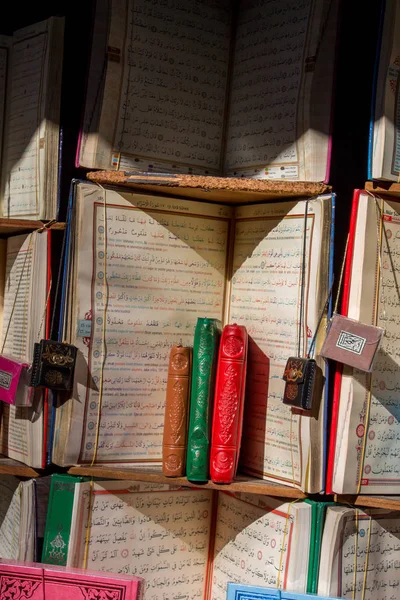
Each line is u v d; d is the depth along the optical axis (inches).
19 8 71.9
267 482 55.7
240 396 54.3
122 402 57.5
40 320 57.9
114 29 57.6
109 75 57.5
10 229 60.5
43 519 70.1
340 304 61.7
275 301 56.9
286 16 59.6
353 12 59.9
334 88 56.0
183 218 59.4
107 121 57.7
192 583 60.2
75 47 71.8
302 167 57.4
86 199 55.8
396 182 52.5
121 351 57.3
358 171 67.9
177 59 61.0
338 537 52.8
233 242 61.4
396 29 51.7
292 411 54.4
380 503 52.3
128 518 57.1
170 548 59.1
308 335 53.9
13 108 63.3
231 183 53.1
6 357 58.3
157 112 60.1
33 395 57.4
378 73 51.8
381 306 53.4
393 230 53.9
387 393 54.0
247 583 56.5
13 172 62.8
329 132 56.0
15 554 58.4
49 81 58.7
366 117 67.0
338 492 52.5
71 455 55.6
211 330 54.5
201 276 60.3
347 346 50.9
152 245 58.2
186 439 55.1
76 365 55.6
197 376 54.4
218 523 60.8
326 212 53.2
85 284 55.9
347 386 52.3
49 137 58.6
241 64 63.0
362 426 52.9
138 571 57.5
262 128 60.5
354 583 53.7
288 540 53.2
